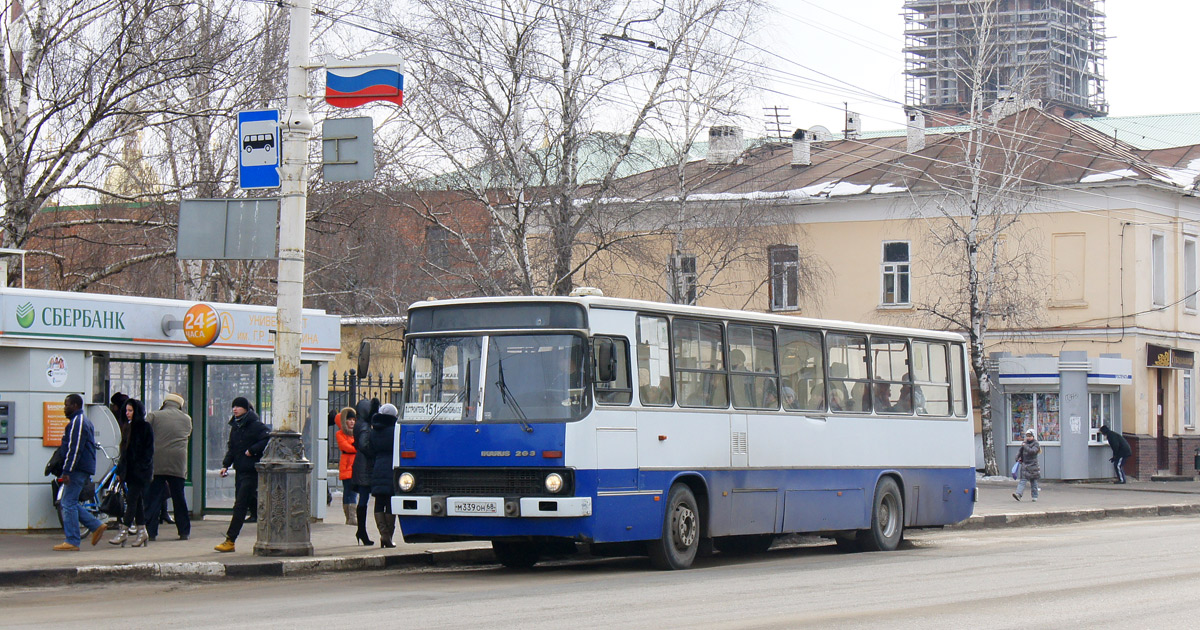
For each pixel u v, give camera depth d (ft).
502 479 48.60
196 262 99.91
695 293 109.19
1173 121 181.47
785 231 117.91
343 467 66.54
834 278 142.92
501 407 49.03
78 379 58.49
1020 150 141.38
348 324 118.21
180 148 93.40
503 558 54.49
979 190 130.00
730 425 55.47
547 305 49.52
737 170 122.62
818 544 71.51
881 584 44.68
